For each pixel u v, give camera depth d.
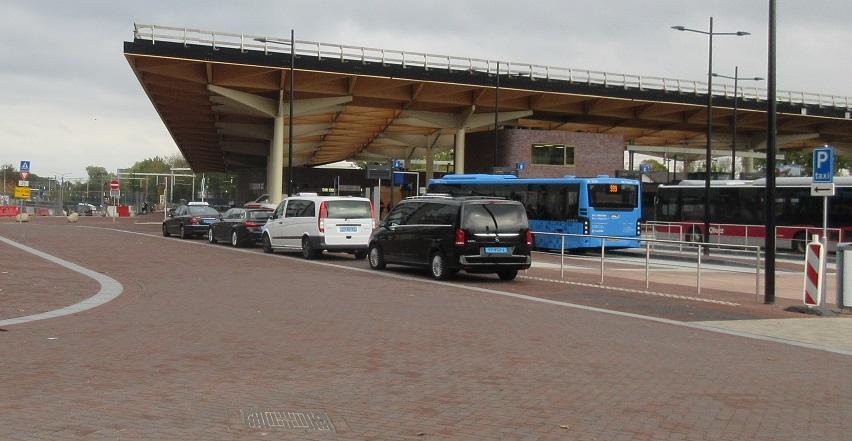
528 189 34.56
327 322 12.04
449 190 38.00
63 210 90.19
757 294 17.05
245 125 60.47
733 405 7.47
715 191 37.66
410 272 21.55
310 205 25.59
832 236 32.75
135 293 15.55
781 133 69.50
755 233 35.69
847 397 7.91
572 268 24.58
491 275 21.34
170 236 38.69
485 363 9.18
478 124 57.38
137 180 156.62
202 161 109.44
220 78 45.72
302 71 45.34
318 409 6.96
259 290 16.19
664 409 7.24
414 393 7.64
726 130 67.50
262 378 8.16
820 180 15.35
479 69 49.75
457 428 6.43
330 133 69.50
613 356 9.85
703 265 22.28
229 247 30.98
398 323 12.09
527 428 6.48
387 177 46.16
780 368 9.43
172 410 6.78
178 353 9.42
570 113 57.91
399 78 47.47
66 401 7.00
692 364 9.48
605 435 6.34
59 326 11.37
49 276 18.41
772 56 16.14
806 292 15.15
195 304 13.94
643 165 62.81
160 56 41.78
